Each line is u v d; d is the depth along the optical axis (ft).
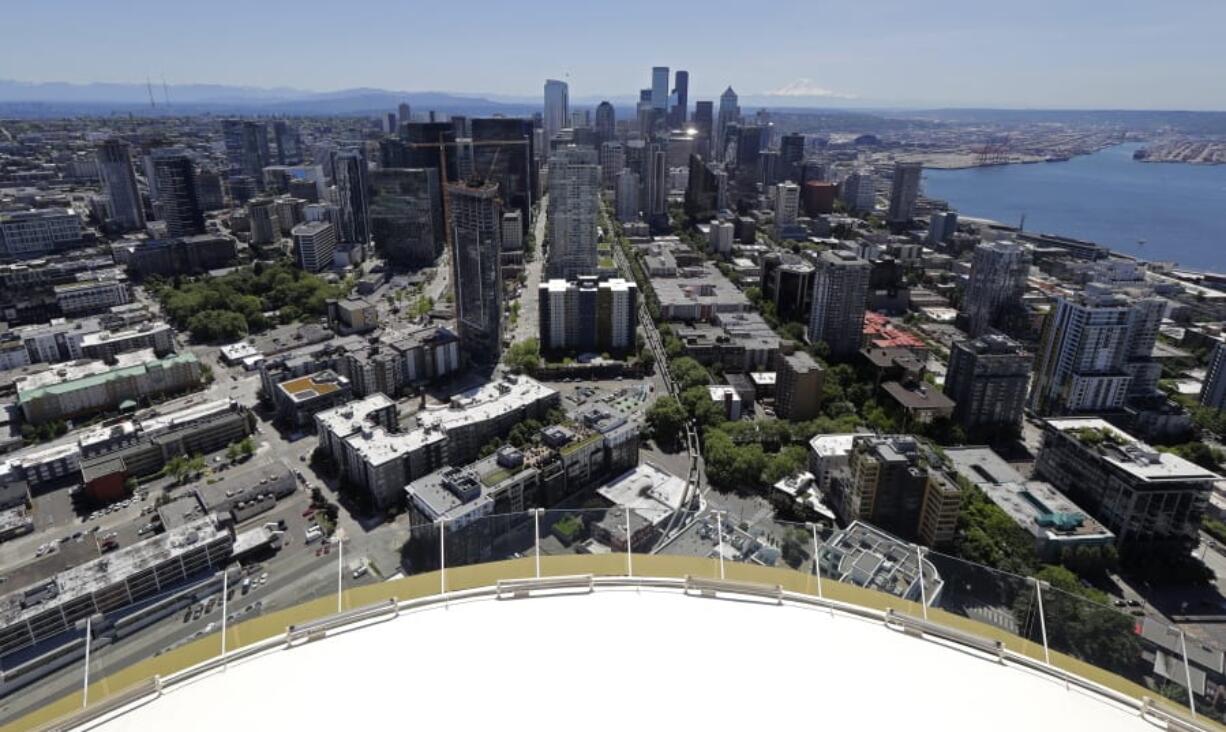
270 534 543.39
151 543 492.54
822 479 651.25
